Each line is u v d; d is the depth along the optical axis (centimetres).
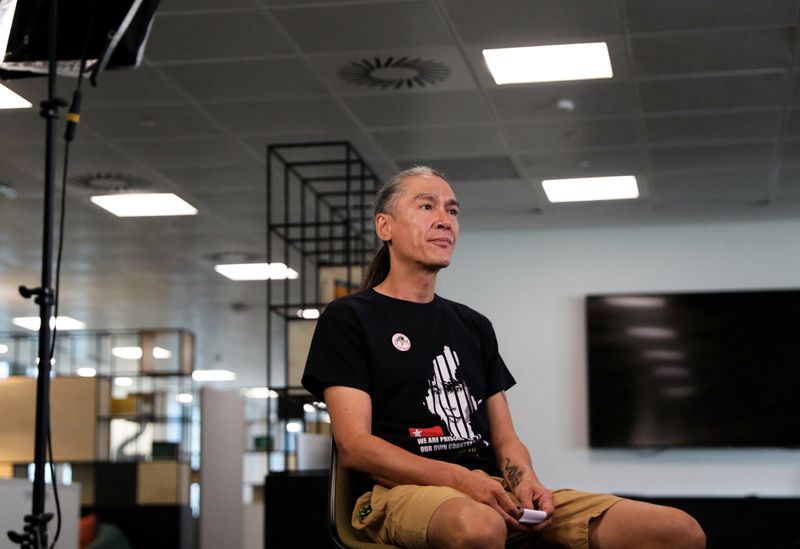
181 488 905
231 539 731
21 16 265
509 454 197
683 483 913
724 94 634
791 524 587
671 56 579
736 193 841
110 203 851
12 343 1505
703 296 919
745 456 910
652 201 866
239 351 1585
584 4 516
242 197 838
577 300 947
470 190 832
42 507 222
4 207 852
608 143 722
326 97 636
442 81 612
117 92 619
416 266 204
